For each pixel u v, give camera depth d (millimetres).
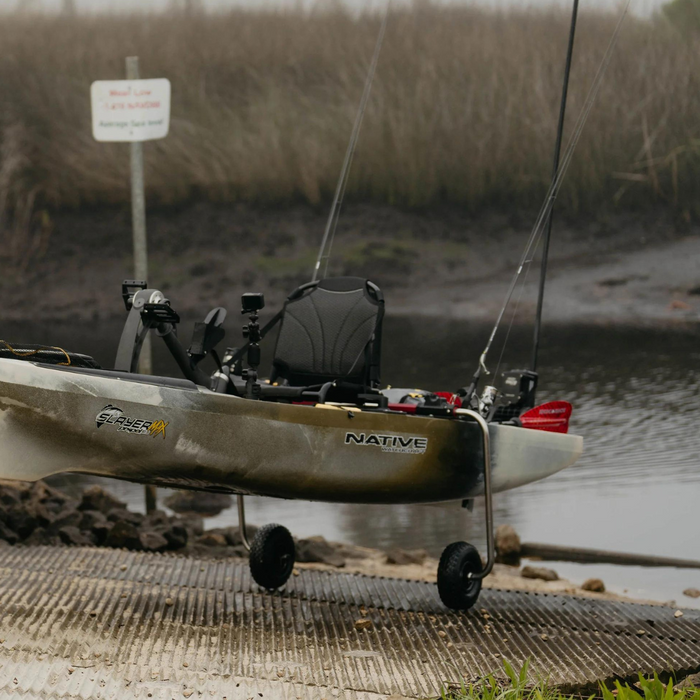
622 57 52312
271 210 54531
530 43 54281
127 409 9953
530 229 51656
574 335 38688
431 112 54219
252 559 12391
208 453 10438
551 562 16656
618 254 48750
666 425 24656
